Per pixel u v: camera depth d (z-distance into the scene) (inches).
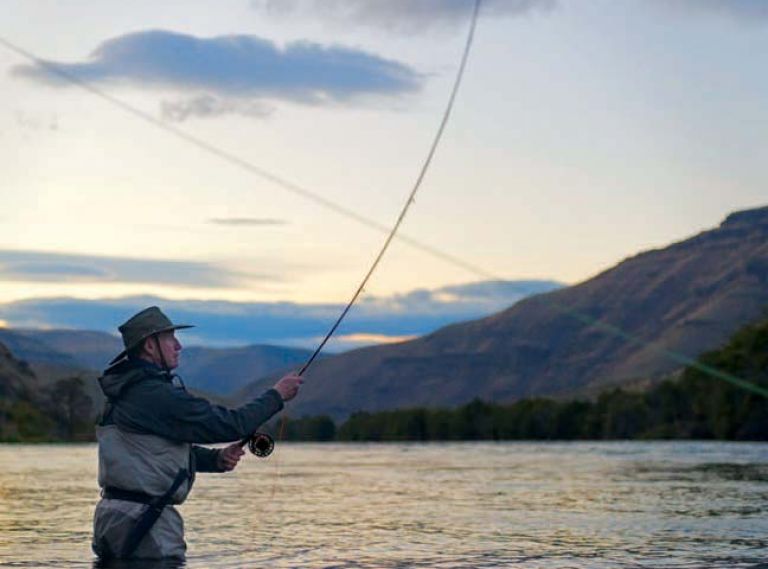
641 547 351.3
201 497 604.1
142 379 309.0
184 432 307.3
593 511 489.7
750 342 2342.5
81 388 2869.1
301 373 329.7
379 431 3412.9
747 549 344.5
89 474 846.5
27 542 367.2
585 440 2893.7
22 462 1117.7
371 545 359.3
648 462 1064.2
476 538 379.9
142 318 314.2
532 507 519.8
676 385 2637.8
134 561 307.6
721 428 2348.7
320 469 997.8
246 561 316.2
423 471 940.0
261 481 777.6
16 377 2987.2
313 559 321.4
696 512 477.1
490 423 3248.0
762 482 692.7
